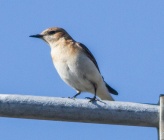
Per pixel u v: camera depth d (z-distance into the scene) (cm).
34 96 925
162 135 878
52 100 919
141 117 909
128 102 925
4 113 919
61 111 914
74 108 916
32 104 914
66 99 923
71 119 923
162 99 903
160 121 895
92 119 918
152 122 910
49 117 921
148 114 905
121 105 916
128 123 920
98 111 914
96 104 918
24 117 926
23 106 914
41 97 923
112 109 913
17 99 917
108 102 922
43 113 917
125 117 912
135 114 912
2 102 913
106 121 920
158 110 909
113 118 914
